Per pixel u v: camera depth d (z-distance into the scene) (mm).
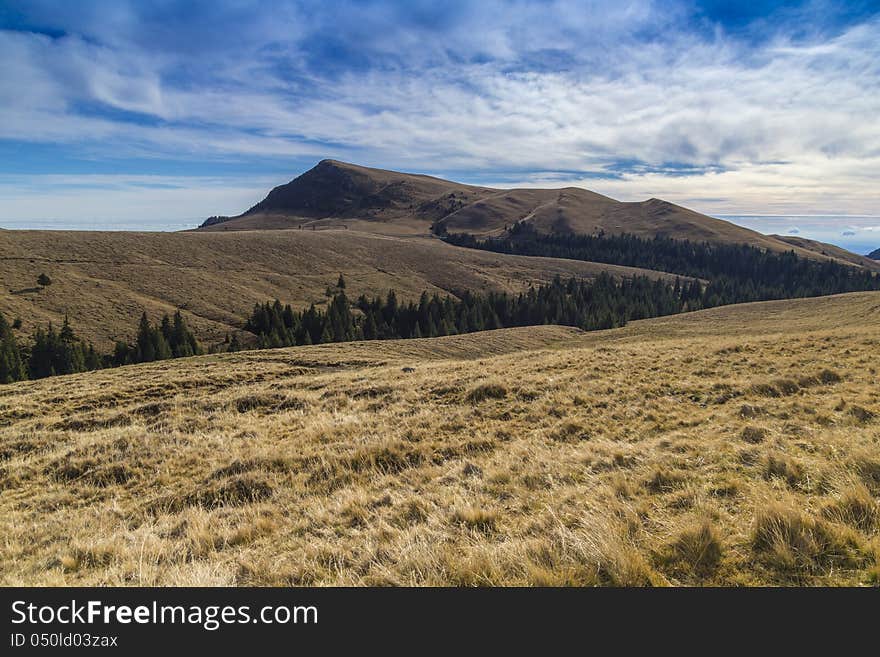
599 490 6293
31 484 10461
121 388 21766
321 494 8320
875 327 20734
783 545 4082
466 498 6918
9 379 55500
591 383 14266
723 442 7855
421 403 14172
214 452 11453
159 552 6207
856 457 5969
